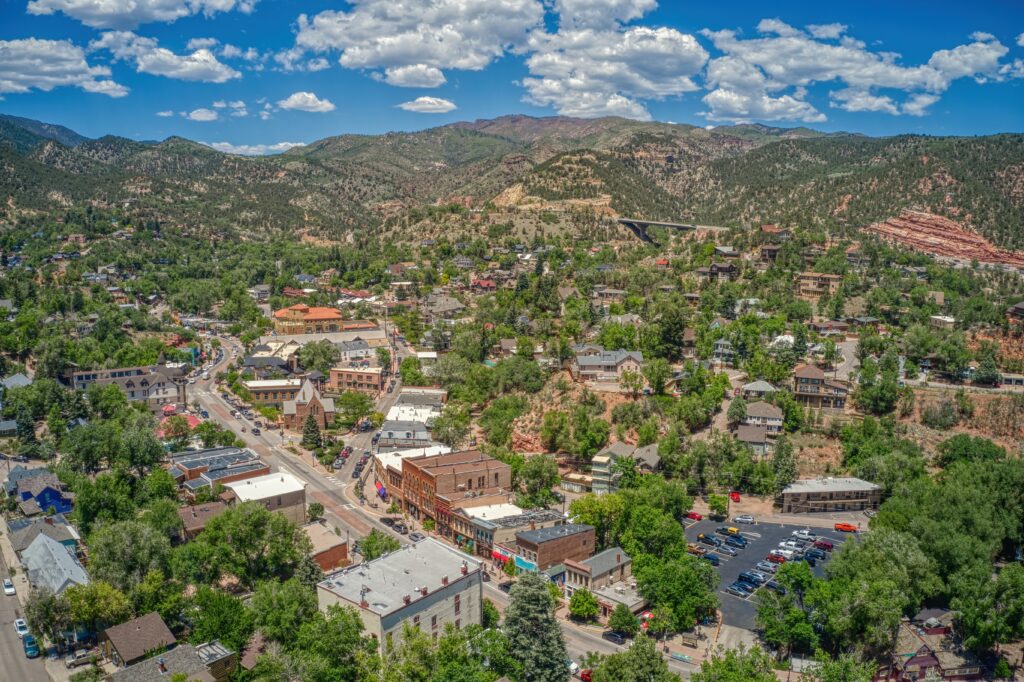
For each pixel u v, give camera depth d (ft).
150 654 432.25
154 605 476.13
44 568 520.01
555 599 524.93
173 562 514.68
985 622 472.03
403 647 410.52
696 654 469.57
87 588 465.47
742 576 558.97
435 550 516.73
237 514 539.29
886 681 460.55
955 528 574.56
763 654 435.53
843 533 645.51
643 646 416.67
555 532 577.43
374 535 567.59
